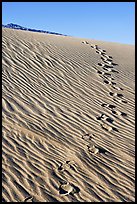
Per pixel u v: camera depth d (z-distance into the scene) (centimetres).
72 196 554
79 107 933
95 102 992
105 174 630
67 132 776
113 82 1189
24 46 1334
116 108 976
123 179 622
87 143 738
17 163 619
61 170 620
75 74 1182
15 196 533
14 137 709
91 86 1109
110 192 578
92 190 577
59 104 924
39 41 1470
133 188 598
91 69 1270
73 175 611
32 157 647
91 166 649
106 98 1040
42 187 564
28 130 748
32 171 602
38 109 868
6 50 1239
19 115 812
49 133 754
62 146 708
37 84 1030
